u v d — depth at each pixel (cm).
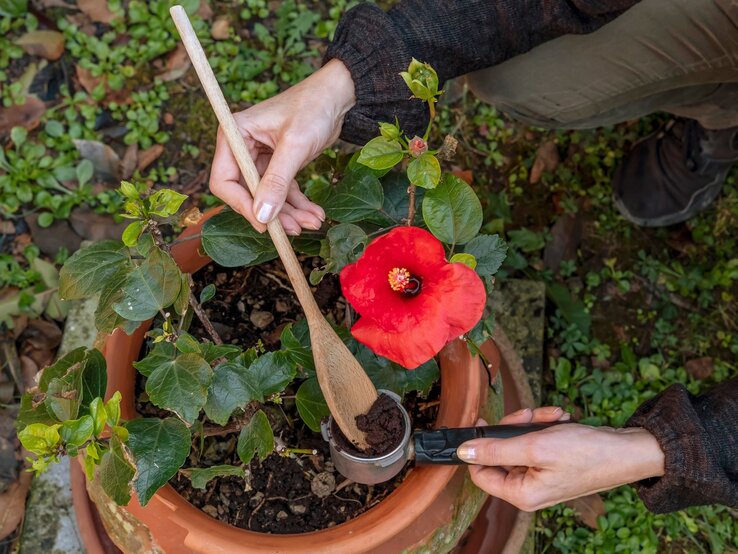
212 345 100
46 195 191
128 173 198
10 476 167
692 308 200
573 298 199
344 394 100
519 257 194
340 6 212
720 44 137
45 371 95
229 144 96
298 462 120
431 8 115
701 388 189
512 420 118
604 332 196
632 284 201
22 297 180
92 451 84
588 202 207
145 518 106
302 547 101
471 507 120
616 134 212
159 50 206
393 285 89
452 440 106
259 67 206
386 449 101
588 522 172
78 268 99
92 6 209
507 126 210
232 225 105
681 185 194
